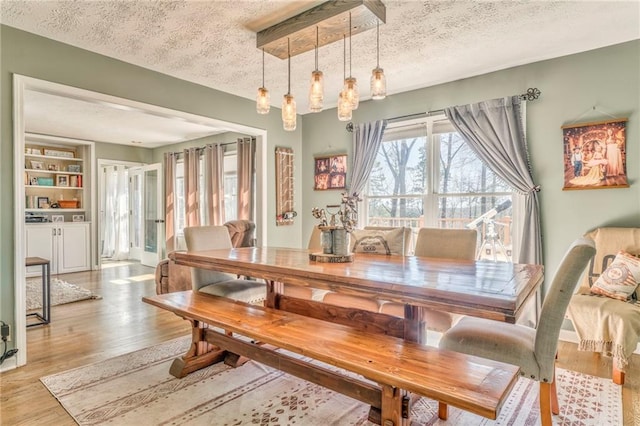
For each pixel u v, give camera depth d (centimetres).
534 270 206
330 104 477
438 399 135
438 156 399
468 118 365
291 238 508
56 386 235
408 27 272
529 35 285
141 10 248
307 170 515
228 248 335
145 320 373
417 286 166
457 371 151
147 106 349
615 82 298
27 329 345
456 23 266
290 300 261
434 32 280
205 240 330
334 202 485
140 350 296
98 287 528
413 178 419
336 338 189
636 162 289
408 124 417
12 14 252
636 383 238
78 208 684
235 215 625
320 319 245
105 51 312
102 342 313
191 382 241
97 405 212
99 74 316
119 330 343
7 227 266
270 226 482
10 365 261
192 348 258
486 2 240
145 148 779
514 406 213
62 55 294
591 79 308
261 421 197
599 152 302
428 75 369
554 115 325
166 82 365
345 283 188
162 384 238
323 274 197
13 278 267
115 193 848
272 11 249
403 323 206
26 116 507
